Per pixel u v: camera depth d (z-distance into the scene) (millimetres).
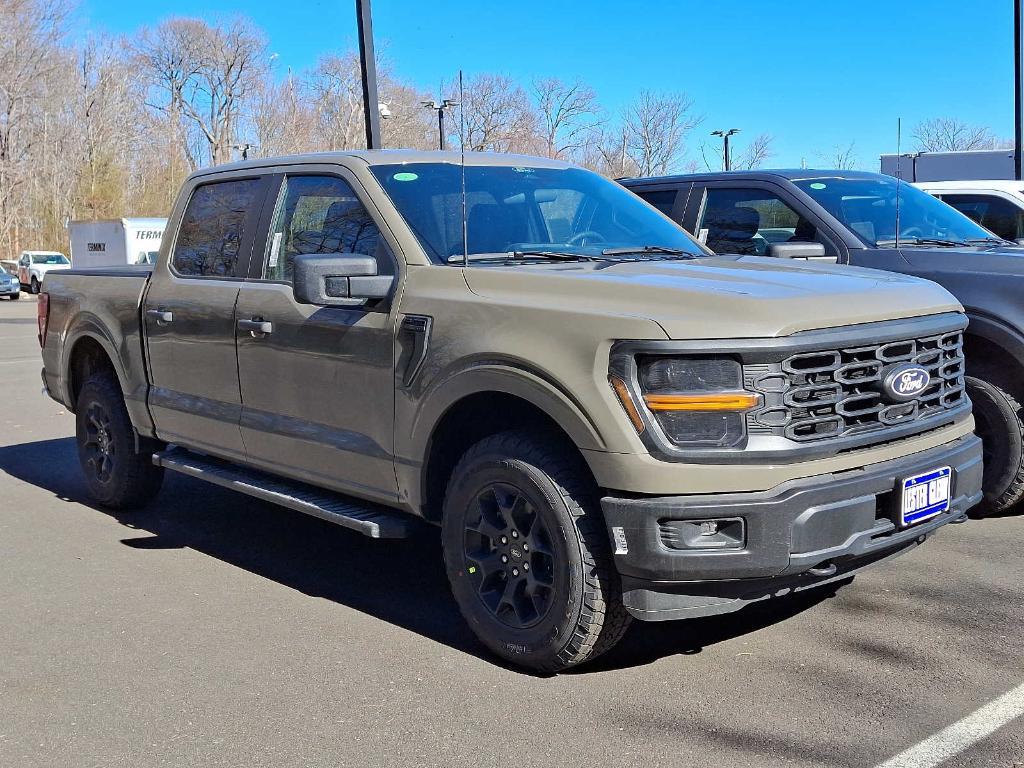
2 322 26578
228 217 5656
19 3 60219
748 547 3516
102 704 3838
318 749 3459
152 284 6055
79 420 6809
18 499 7082
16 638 4508
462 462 4188
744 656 4148
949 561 5234
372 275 4387
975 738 3395
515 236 4805
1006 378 5570
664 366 3582
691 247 5215
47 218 61562
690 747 3396
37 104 61312
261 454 5250
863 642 4254
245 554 5766
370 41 14195
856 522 3658
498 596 4133
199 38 61531
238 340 5262
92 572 5441
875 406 3846
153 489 6609
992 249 6336
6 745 3539
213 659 4238
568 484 3795
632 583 3668
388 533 4449
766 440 3564
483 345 4016
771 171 7184
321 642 4410
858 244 6430
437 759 3369
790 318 3637
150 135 63219
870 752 3322
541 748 3422
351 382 4641
